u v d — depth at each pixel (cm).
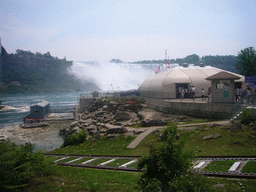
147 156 736
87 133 3275
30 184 841
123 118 3525
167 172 703
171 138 752
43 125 4984
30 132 4350
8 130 4616
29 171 856
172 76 4403
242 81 3962
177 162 707
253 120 1903
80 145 2811
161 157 716
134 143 2250
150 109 3797
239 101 2627
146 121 2942
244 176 938
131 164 1531
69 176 1132
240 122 1939
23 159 904
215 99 2659
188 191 657
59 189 812
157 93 4331
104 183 1016
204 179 706
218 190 806
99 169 1439
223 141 1772
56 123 5291
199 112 2806
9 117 7400
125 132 2723
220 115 2531
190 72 4562
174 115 3080
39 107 5434
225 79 2567
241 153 1421
